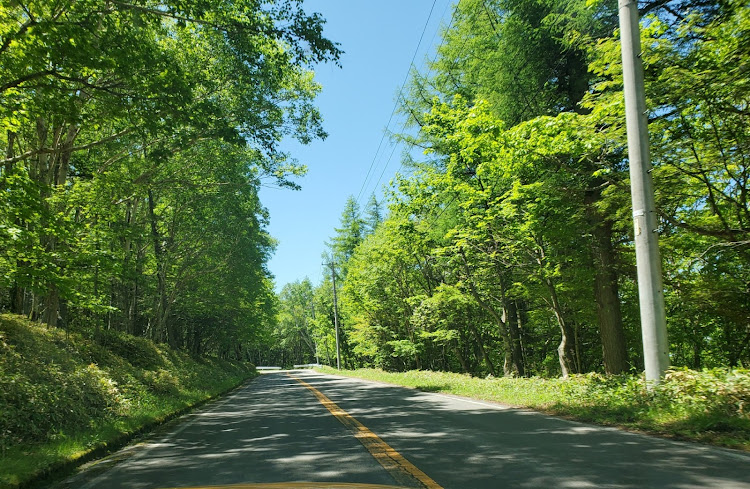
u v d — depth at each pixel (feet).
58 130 46.93
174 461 23.04
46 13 30.53
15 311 52.24
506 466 18.92
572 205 46.32
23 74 30.09
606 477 16.81
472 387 58.39
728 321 53.11
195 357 126.31
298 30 36.96
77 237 41.98
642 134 32.48
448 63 66.18
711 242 46.80
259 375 188.85
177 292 99.50
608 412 31.86
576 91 49.96
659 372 31.50
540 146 40.22
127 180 49.62
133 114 32.94
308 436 28.66
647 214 32.30
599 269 48.88
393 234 84.69
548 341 86.63
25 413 26.66
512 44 50.21
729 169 37.42
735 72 29.71
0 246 33.96
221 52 47.67
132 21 34.37
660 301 31.83
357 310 142.92
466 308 91.91
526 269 58.75
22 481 18.19
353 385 82.99
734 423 23.81
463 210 63.21
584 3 41.04
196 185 65.77
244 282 113.80
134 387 48.03
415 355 130.93
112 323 94.73
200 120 36.40
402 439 25.98
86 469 22.33
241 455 23.54
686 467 17.84
